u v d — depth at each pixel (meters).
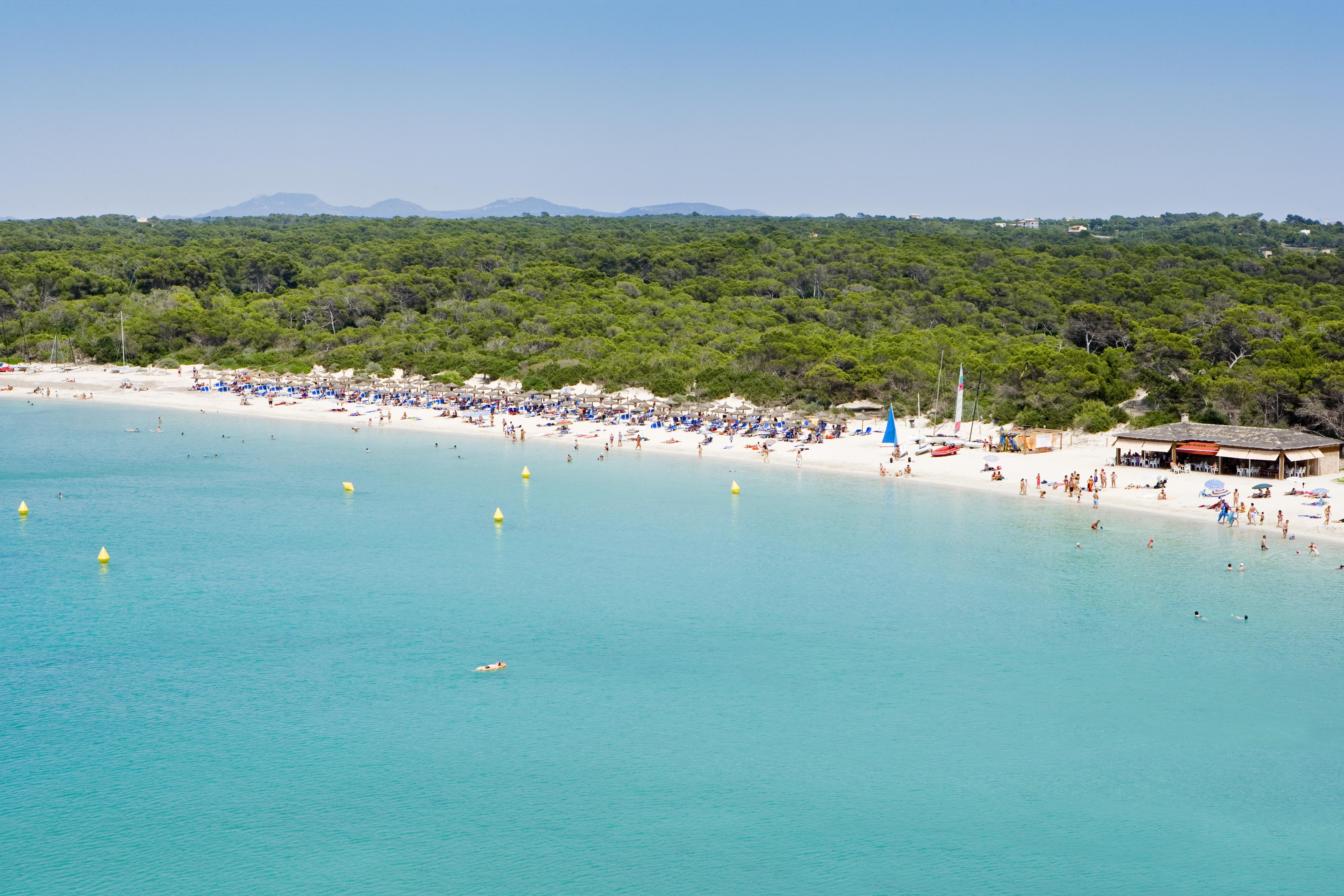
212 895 32.94
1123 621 57.00
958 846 35.91
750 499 89.62
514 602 60.75
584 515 83.88
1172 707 46.00
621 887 33.47
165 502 87.69
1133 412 109.38
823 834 36.50
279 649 52.69
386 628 56.09
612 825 36.97
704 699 46.97
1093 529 76.94
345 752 41.84
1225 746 42.53
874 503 87.25
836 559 70.06
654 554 71.88
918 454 104.75
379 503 88.06
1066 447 104.44
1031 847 35.81
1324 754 41.78
